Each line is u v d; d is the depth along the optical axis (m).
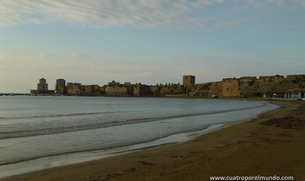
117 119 33.12
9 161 11.73
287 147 12.00
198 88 177.75
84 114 42.97
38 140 17.38
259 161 9.44
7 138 18.08
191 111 49.94
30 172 9.86
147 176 8.38
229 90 147.12
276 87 124.19
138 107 69.06
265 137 15.59
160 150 13.41
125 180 8.12
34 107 68.88
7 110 55.78
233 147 12.95
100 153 13.38
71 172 9.62
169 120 31.31
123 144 16.03
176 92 195.88
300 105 58.12
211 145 14.34
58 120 31.88
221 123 27.67
